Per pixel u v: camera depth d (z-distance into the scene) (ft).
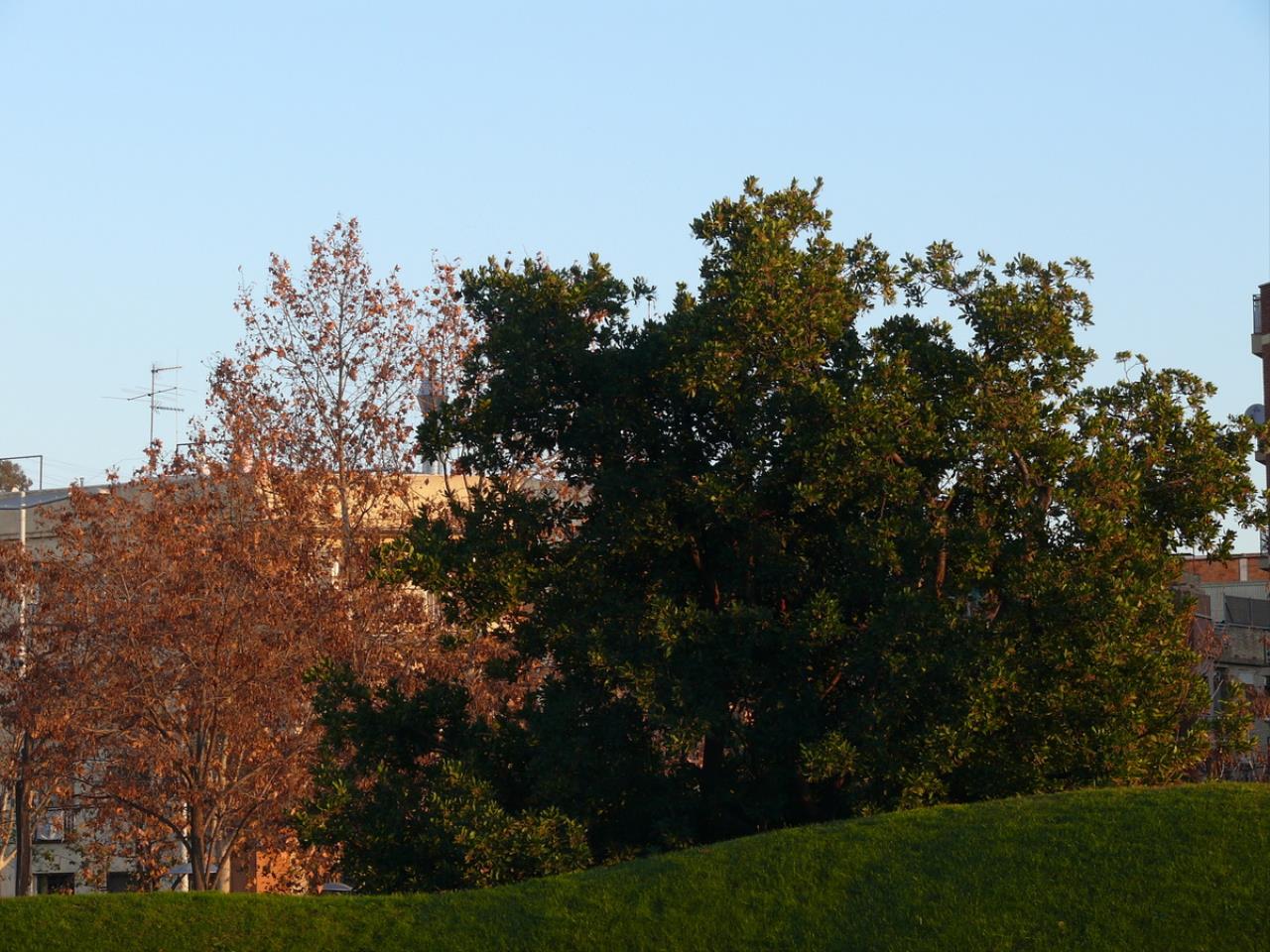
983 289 193.26
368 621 327.26
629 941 140.26
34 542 484.33
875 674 178.29
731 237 198.80
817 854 150.00
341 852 200.13
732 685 185.06
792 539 192.24
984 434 182.60
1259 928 130.21
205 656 319.88
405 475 344.28
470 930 145.07
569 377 199.82
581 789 186.80
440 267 350.43
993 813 155.33
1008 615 181.27
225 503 344.28
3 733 421.59
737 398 185.06
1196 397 199.00
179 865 373.61
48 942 145.07
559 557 198.39
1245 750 195.31
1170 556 195.31
